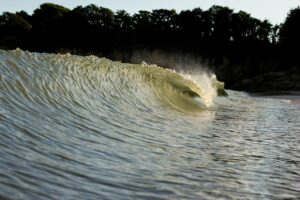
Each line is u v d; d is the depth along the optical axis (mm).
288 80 63250
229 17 95750
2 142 4758
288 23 83812
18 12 111250
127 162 5555
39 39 98688
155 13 103500
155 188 4641
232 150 7625
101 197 4023
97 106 8805
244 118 13719
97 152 5707
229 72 85250
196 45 94625
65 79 8938
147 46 96875
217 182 5297
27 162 4402
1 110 5918
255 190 5145
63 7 108312
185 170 5684
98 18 105062
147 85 13156
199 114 13031
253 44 89375
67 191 3953
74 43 98750
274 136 9906
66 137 5977
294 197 5031
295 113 17234
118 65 13008
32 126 5820
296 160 7230
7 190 3535
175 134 8539
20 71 7871
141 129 8242
